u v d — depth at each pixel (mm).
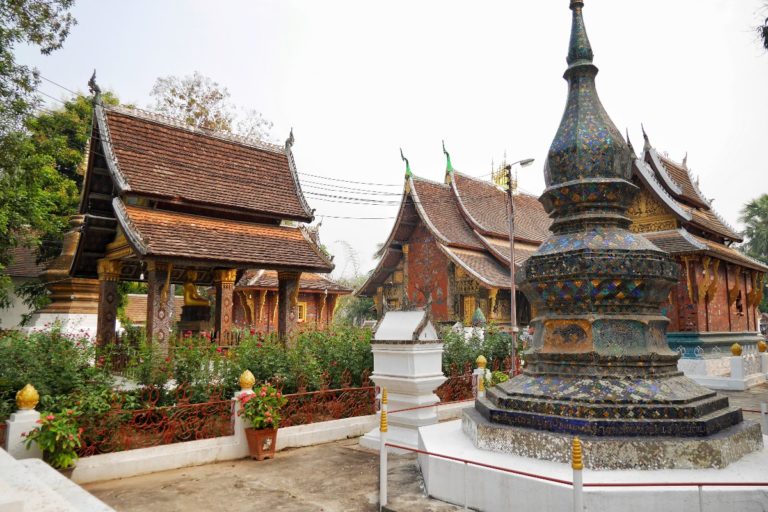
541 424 5613
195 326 18156
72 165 27641
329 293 34031
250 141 17484
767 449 5754
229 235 14836
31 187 20109
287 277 15672
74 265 16109
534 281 6426
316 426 9539
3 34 15438
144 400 9211
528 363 6785
